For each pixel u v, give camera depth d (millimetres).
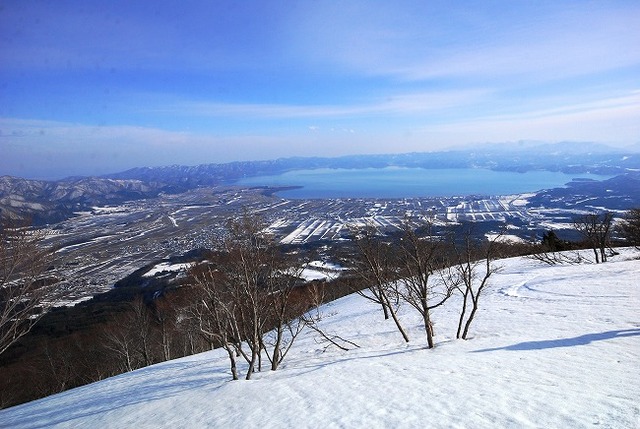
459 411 6934
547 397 7141
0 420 14930
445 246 16812
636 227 33719
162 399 11734
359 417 7301
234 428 7797
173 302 25688
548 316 15664
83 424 10859
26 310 12680
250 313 14430
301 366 13688
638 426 5711
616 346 10320
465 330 14297
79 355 32031
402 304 24500
